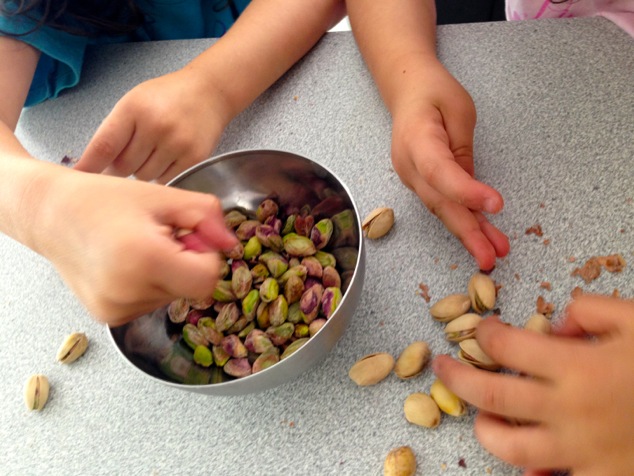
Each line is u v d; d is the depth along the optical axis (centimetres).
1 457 30
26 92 44
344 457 26
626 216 29
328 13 43
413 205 32
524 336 24
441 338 28
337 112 37
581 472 22
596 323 23
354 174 34
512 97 35
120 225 21
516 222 30
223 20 56
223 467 27
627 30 36
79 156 40
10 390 32
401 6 39
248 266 31
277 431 27
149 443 28
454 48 38
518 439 23
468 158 31
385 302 29
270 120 39
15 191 25
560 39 37
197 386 24
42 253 25
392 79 36
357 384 27
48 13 44
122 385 31
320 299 28
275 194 32
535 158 32
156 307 23
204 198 23
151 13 52
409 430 26
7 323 34
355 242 28
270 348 28
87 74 45
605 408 21
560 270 28
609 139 31
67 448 29
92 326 33
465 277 29
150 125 37
